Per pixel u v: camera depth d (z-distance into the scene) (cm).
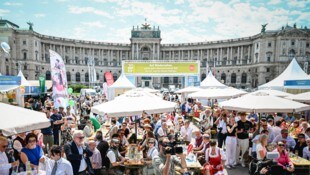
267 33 10031
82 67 12031
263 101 1290
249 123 1370
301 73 2784
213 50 12225
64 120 1555
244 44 11106
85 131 1434
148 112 1128
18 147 937
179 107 3244
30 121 715
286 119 2075
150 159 941
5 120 679
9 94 2869
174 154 728
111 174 992
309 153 1138
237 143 1364
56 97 1916
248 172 1247
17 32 9794
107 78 3531
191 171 1009
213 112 2111
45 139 1441
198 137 1275
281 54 9831
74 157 836
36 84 4462
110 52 12875
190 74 5497
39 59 10581
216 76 12062
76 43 11850
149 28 12550
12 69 9644
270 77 10112
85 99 3716
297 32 9738
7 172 769
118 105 1157
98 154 971
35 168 830
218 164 959
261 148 1043
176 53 12950
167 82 12150
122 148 1173
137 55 12475
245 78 11212
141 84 11844
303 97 1775
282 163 998
